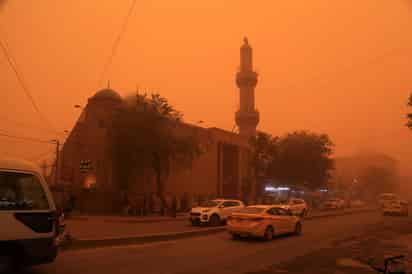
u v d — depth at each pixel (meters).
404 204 37.84
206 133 50.31
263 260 11.84
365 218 33.22
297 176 56.62
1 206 8.26
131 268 10.31
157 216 33.53
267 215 17.22
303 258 12.27
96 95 43.56
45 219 8.91
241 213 17.39
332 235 19.17
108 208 38.31
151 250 13.65
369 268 10.73
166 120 38.50
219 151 52.62
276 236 18.45
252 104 79.81
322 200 72.31
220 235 19.02
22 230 8.46
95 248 13.80
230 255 12.77
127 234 18.62
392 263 11.11
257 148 53.84
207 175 50.03
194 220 24.52
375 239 17.59
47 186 9.17
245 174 57.53
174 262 11.27
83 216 31.59
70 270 10.00
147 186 41.25
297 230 19.22
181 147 39.75
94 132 42.41
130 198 37.75
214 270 10.20
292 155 56.34
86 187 40.53
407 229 22.47
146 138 36.31
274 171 57.41
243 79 80.25
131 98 38.47
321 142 58.28
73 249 13.41
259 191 57.72
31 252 8.57
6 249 8.32
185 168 42.25
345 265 11.12
